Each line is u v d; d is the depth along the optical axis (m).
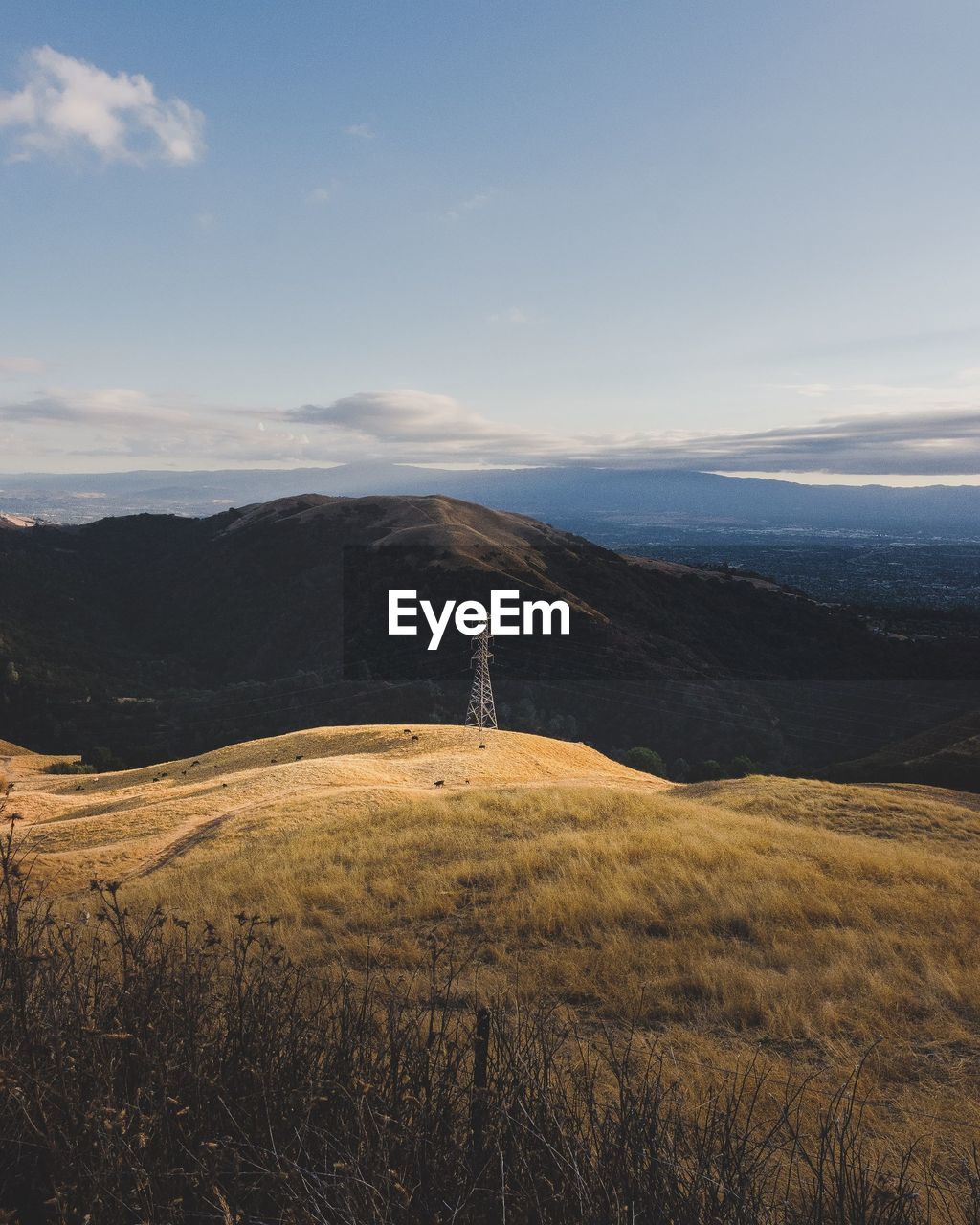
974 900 12.13
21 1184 2.61
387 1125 2.73
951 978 8.36
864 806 22.98
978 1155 4.64
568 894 11.41
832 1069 6.14
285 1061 3.23
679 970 8.67
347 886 12.81
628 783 41.91
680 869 12.99
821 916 10.88
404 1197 2.44
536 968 8.64
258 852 18.42
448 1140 2.83
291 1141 2.74
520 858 13.87
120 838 23.58
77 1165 2.39
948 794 29.95
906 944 9.70
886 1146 4.74
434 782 34.88
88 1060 2.90
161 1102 2.65
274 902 11.90
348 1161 2.57
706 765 93.88
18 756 89.44
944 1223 3.74
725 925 10.46
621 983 8.16
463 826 18.72
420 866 14.48
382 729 51.38
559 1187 2.62
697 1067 5.75
